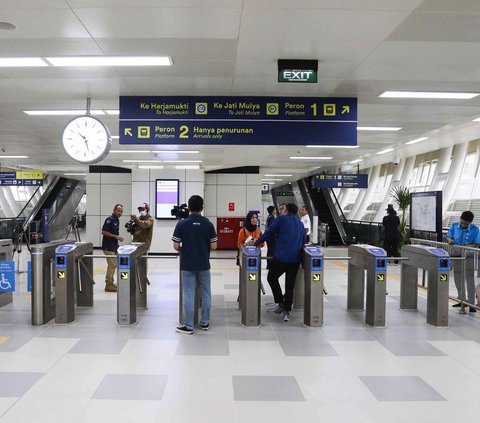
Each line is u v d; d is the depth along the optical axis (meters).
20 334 5.54
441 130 10.49
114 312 6.73
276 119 6.62
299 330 5.86
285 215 6.43
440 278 6.09
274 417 3.32
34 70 5.61
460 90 6.61
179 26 4.24
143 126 6.66
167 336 5.49
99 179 17.30
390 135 10.68
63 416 3.31
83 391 3.78
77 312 6.74
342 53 5.02
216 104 6.63
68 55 5.06
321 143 6.64
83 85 6.25
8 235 20.95
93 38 4.54
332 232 22.84
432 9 3.88
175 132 6.64
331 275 10.98
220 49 4.86
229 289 8.79
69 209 29.25
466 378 4.16
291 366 4.45
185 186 15.88
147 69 5.56
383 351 4.98
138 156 13.45
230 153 12.91
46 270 6.13
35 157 15.76
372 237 17.83
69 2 3.72
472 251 6.76
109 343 5.17
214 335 5.57
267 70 5.60
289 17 4.04
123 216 17.28
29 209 25.69
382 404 3.57
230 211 17.58
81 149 6.59
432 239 10.39
